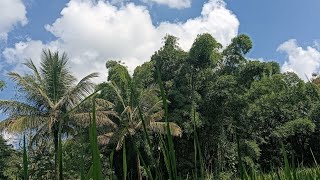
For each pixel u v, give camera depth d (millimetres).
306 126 22484
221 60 24781
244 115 22969
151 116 17406
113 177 833
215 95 22109
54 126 15906
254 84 24344
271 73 26484
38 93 15914
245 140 21812
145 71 20172
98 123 16969
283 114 24828
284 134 22734
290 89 24859
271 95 24328
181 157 21531
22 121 15273
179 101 21672
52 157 18312
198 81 23094
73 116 15383
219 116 22375
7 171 17125
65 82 16844
